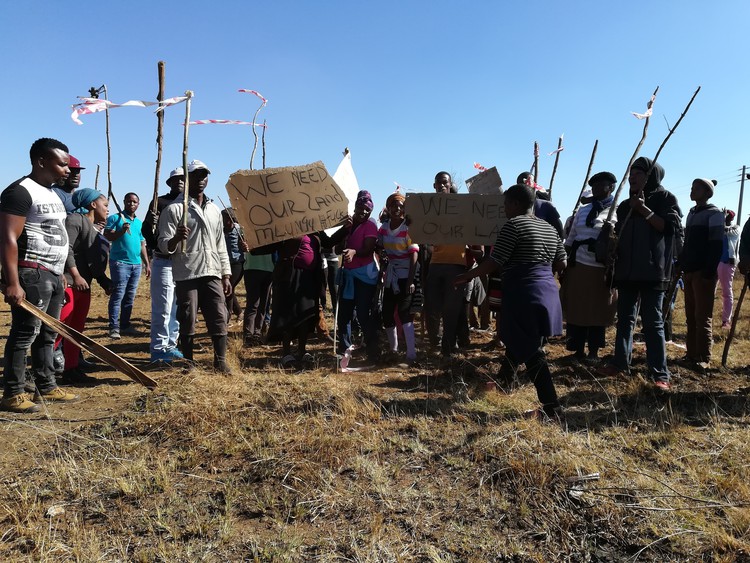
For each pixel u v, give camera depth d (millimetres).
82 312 5395
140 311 10312
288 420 3979
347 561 2473
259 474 3213
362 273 5852
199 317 9812
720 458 3445
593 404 4508
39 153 4207
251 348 6988
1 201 4020
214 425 3844
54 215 4285
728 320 8305
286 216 5492
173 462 3340
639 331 7922
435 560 2461
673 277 6691
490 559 2518
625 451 3580
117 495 2998
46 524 2719
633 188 5199
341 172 6828
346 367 5754
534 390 4785
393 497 3002
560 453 3352
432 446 3627
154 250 5855
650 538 2600
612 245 5180
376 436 3734
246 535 2664
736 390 4941
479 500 2973
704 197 5906
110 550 2533
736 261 8289
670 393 4801
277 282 5660
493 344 6723
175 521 2768
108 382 5254
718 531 2598
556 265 4500
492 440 3574
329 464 3326
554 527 2730
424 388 4973
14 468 3326
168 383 4812
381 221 6750
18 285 4023
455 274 5973
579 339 6066
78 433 3828
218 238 5410
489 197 5617
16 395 4293
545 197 6605
